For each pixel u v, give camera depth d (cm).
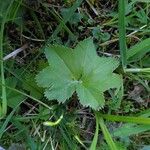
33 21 16
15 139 15
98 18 17
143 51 16
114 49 17
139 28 17
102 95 14
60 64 15
